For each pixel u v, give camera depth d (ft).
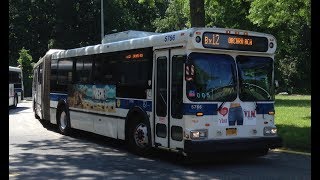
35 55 155.63
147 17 168.66
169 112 32.27
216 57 31.55
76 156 36.24
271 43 33.53
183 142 30.58
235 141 30.89
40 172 29.89
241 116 31.89
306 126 49.83
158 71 33.73
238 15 94.89
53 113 54.80
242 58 32.45
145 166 31.83
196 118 30.42
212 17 99.55
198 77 30.73
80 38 149.69
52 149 40.06
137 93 36.40
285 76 175.32
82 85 46.62
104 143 44.11
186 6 76.18
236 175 28.60
